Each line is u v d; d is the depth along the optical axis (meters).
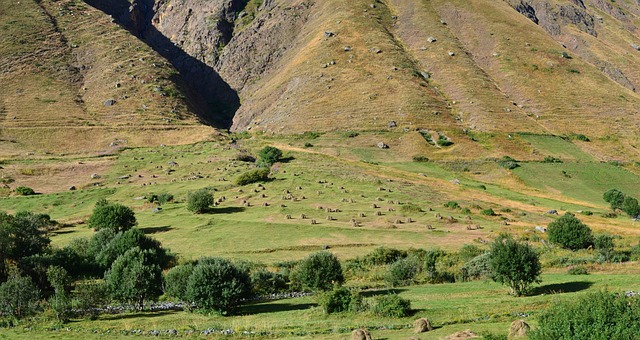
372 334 27.84
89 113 166.12
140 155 132.38
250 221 73.88
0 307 36.97
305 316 34.22
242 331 30.41
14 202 97.75
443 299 36.59
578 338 18.52
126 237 53.19
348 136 147.25
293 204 84.12
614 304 18.80
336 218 75.69
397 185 99.88
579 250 58.06
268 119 174.75
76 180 114.19
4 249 48.31
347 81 179.00
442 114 159.62
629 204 90.25
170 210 83.12
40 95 172.25
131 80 188.50
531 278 35.94
